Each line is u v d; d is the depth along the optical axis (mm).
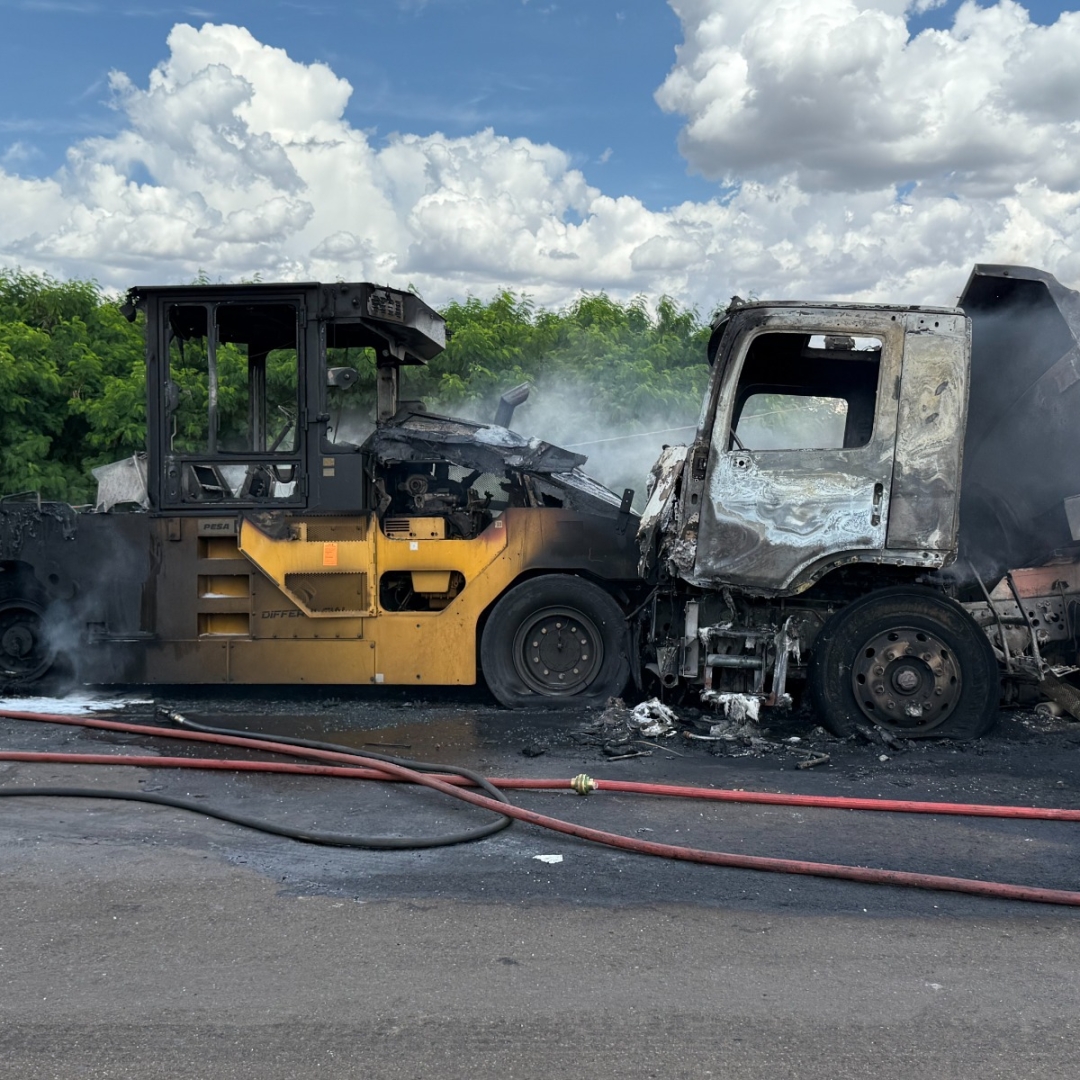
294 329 8164
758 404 7582
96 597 8000
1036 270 7008
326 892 4320
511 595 7848
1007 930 4004
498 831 5125
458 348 15867
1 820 5250
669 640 7340
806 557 6883
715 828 5211
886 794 5801
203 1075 2936
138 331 18625
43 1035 3148
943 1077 2951
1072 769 6305
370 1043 3111
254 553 7875
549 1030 3195
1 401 15164
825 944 3850
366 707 7949
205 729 6957
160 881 4426
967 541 7551
